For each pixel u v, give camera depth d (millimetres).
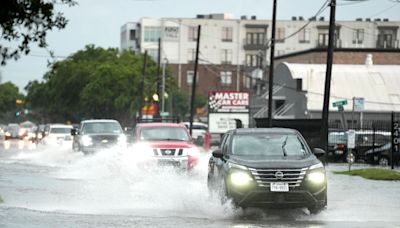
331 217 41688
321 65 190125
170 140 70812
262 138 45219
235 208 41125
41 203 47656
